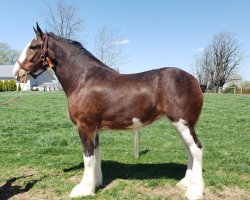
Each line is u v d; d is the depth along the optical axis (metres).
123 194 5.79
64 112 17.80
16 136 10.91
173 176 6.70
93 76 5.66
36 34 5.89
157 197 5.62
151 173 6.94
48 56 5.87
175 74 5.34
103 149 9.19
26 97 30.06
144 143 10.03
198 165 5.39
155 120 5.59
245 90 53.66
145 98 5.38
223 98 33.19
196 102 5.31
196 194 5.39
